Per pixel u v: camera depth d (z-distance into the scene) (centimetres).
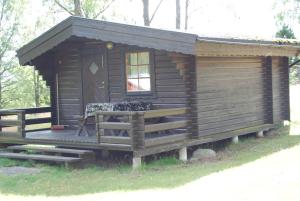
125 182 973
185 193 845
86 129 1321
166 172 1052
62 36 1315
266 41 1416
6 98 2803
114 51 1373
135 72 1337
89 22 1255
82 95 1447
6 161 1225
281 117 1692
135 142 1105
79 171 1106
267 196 787
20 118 1330
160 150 1143
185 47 1116
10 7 2512
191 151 1308
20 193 936
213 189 857
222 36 1226
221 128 1353
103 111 1158
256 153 1248
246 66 1474
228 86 1387
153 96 1301
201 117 1272
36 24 2716
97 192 908
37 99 2902
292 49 1617
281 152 1231
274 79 1642
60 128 1470
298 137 1483
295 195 782
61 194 912
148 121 1252
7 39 2538
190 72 1249
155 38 1155
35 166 1177
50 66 1498
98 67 1409
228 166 1080
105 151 1271
